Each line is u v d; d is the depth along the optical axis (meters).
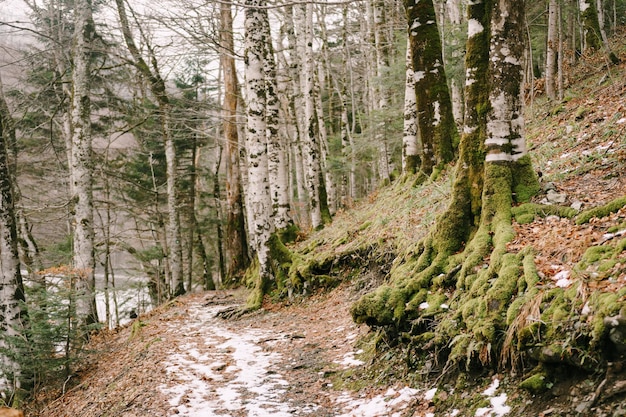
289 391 6.41
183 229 26.81
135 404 6.57
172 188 21.11
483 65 6.88
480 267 5.92
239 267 20.11
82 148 14.54
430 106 11.73
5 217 10.12
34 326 9.39
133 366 8.86
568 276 4.55
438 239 6.93
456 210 6.90
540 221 6.03
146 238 24.22
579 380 3.82
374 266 10.35
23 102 16.38
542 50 22.45
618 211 5.25
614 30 24.62
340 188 32.66
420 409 4.89
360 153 22.20
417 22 11.58
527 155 6.73
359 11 26.03
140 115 21.47
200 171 27.73
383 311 6.39
